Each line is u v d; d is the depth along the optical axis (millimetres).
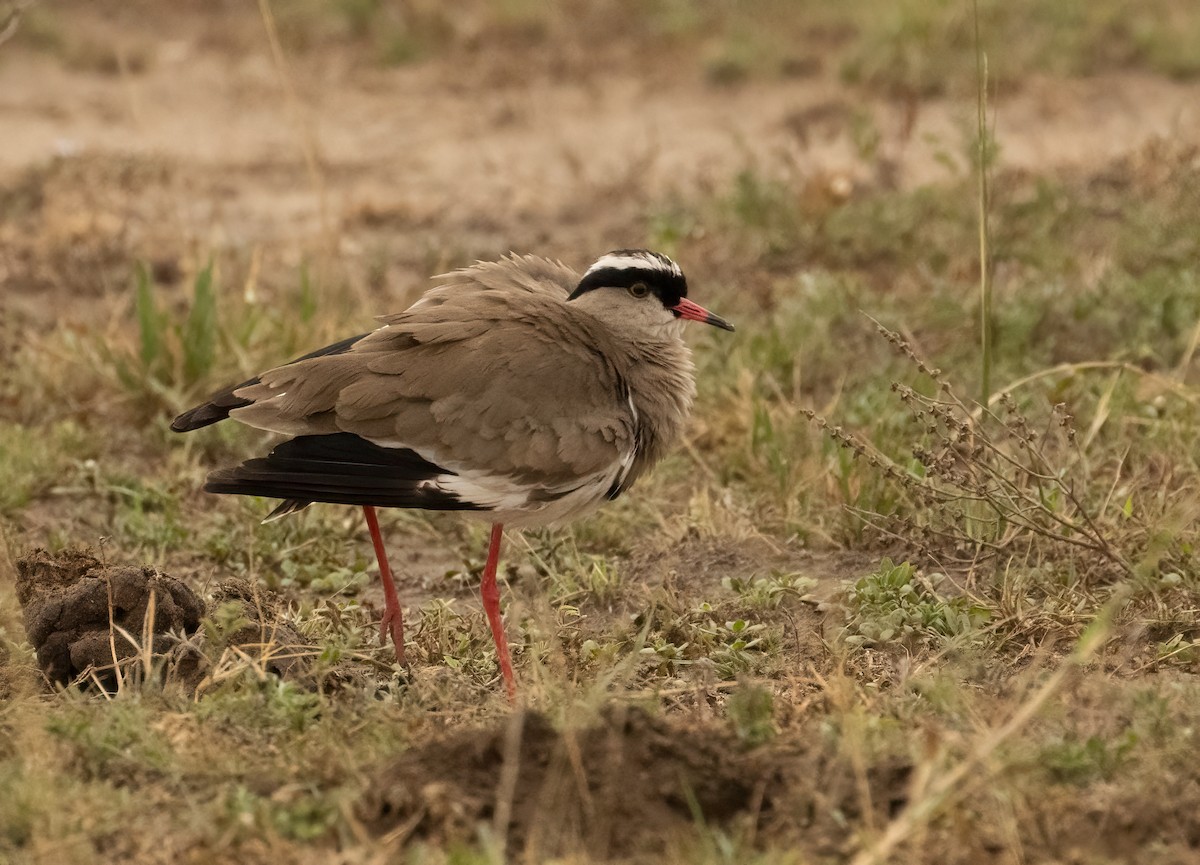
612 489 10672
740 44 24844
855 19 25344
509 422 10078
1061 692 9328
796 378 14539
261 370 15172
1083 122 21891
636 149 22234
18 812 8008
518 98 24250
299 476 9836
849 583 11414
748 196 18641
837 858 7574
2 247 18734
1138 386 13930
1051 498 11555
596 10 26953
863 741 8281
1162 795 7973
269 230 19703
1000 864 7488
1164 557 11211
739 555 12266
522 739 8125
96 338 15656
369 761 8531
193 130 23359
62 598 10062
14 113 23906
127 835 7930
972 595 10930
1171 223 16953
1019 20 24516
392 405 10000
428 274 18188
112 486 13492
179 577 11984
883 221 17984
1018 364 14883
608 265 11062
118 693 9398
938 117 22391
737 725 8750
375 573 12547
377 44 26406
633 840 7723
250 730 9023
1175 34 23797
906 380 14633
